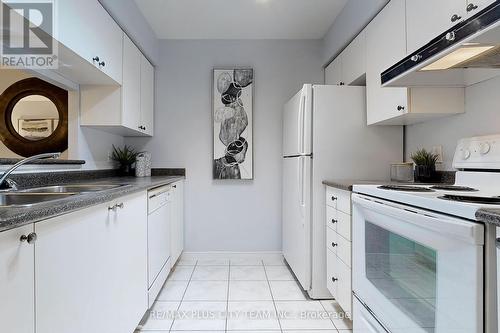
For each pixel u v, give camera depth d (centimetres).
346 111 239
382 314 136
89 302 117
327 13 281
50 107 235
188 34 322
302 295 243
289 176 288
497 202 94
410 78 161
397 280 125
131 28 249
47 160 197
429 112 181
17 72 233
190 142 334
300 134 239
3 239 73
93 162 259
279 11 277
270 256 335
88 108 236
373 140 240
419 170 201
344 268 191
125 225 157
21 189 163
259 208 336
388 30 199
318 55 336
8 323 74
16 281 77
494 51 122
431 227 100
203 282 269
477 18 100
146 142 331
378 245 141
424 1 162
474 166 159
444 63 137
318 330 191
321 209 236
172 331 189
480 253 83
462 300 88
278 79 336
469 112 177
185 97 334
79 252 109
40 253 87
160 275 231
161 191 232
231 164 331
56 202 100
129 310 163
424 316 107
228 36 328
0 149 231
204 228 336
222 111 331
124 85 242
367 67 230
